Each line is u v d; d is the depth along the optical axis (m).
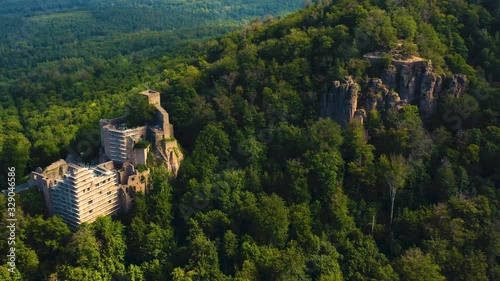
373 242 140.50
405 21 180.00
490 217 140.38
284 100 165.62
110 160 152.25
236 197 144.00
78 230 131.88
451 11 192.38
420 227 141.38
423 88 163.75
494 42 181.88
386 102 162.38
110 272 130.50
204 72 190.88
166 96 174.38
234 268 132.12
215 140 156.88
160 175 147.12
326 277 125.12
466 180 148.88
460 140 156.12
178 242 142.00
